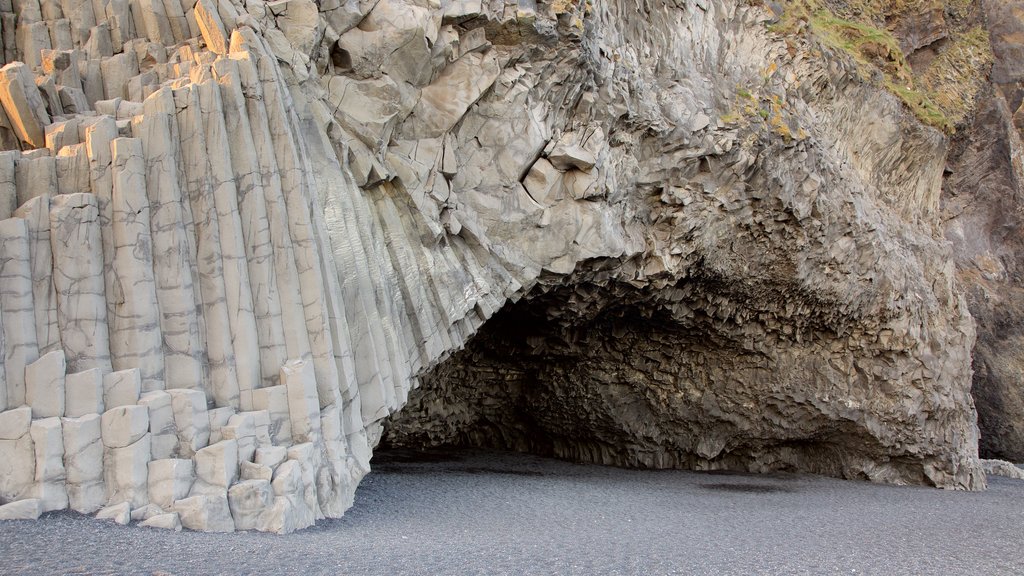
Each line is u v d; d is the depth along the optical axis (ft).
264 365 26.05
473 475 45.32
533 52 38.37
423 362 32.99
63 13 30.94
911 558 29.66
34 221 23.11
